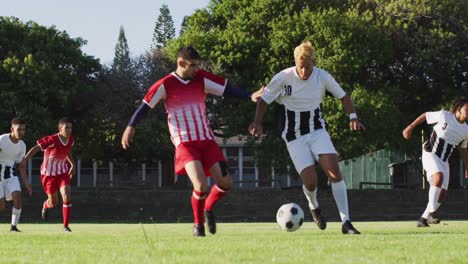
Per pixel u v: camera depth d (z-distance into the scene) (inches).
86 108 2146.9
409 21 1900.8
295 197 1852.9
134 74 2124.8
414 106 1978.3
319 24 1827.0
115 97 2092.8
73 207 1840.6
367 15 1891.0
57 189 790.5
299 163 505.7
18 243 404.5
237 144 2935.5
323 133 505.0
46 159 781.3
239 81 1893.5
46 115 1929.1
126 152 2335.1
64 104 2023.9
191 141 445.4
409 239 393.1
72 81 2052.2
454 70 1934.1
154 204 1867.6
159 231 624.1
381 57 1859.0
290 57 1871.3
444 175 655.1
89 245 365.1
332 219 1774.1
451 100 1881.2
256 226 790.5
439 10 1909.4
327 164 496.1
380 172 2507.4
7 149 762.8
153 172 2851.9
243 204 1845.5
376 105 1780.3
